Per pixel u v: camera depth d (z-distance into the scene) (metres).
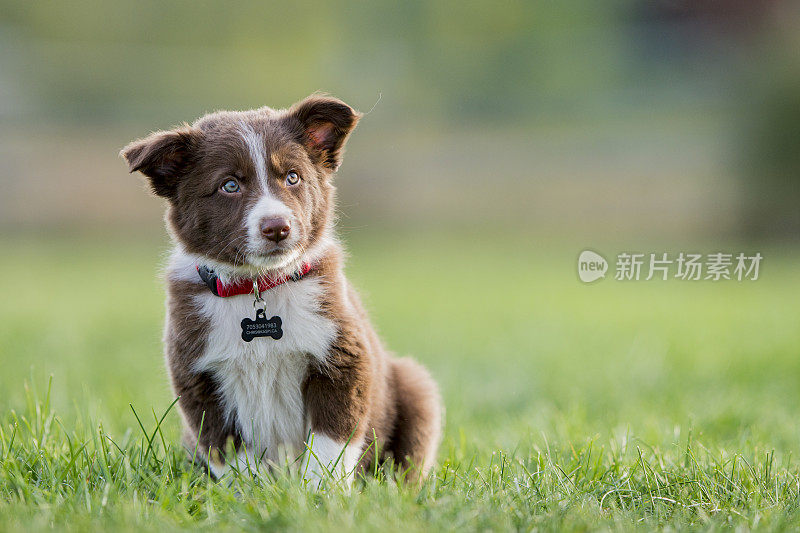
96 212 29.03
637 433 7.27
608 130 30.84
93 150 29.50
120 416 7.68
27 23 35.53
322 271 6.18
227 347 5.97
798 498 5.34
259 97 33.91
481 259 25.00
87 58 32.81
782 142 25.56
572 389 9.74
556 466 5.85
